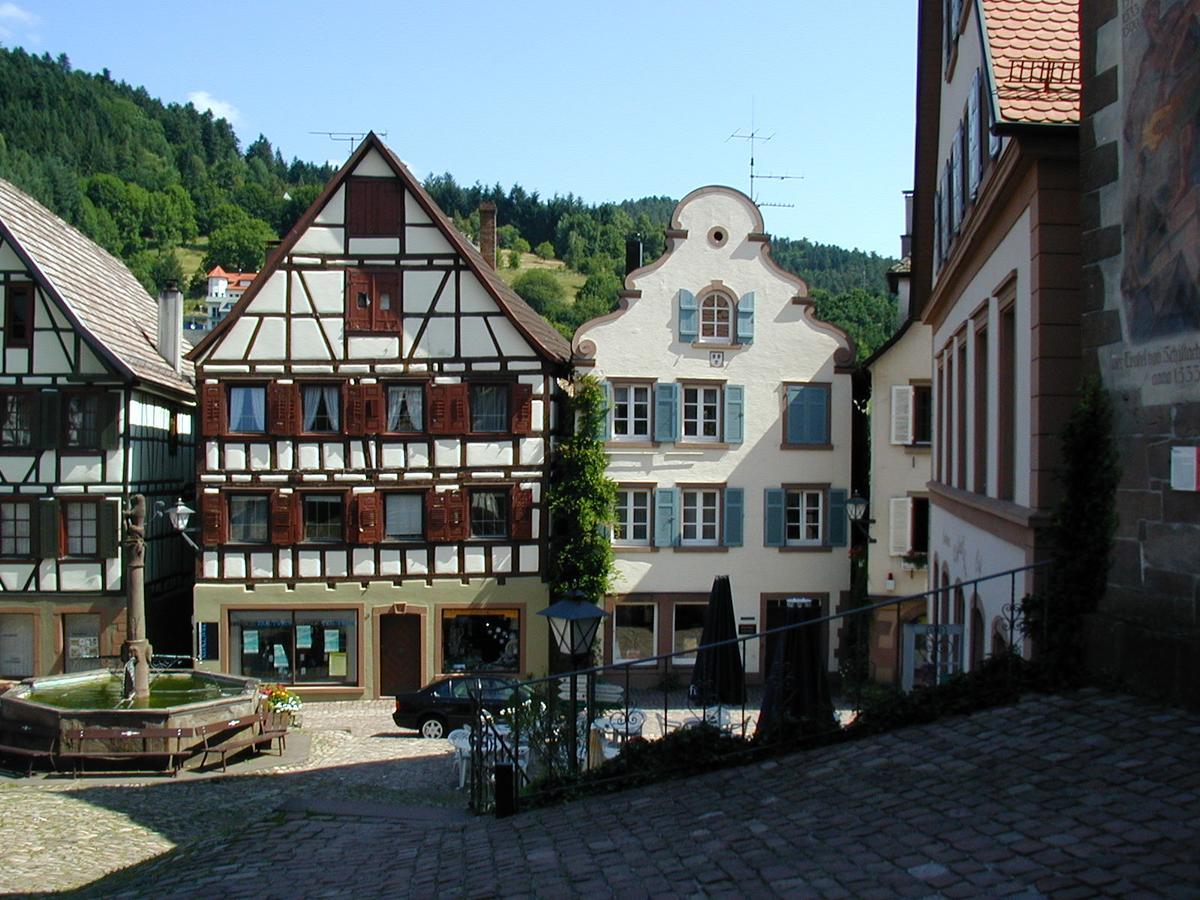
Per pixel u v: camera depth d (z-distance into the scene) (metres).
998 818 6.80
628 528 28.52
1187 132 8.00
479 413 27.06
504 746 11.45
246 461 26.78
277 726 20.05
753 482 28.64
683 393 28.59
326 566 26.83
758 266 28.61
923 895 5.80
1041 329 9.96
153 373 28.75
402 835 10.12
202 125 194.38
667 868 7.14
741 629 28.53
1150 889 5.38
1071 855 6.00
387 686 27.08
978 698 9.36
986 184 11.59
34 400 26.92
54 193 120.62
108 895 9.23
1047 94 9.97
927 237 19.52
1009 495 11.85
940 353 18.45
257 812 14.38
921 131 18.88
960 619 14.75
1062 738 8.15
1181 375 8.26
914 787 7.80
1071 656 9.36
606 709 15.55
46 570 26.97
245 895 8.51
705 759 9.77
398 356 26.78
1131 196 8.85
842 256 125.50
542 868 7.76
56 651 26.98
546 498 27.03
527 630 26.98
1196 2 7.84
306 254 26.75
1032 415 10.19
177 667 29.45
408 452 26.88
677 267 28.41
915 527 27.77
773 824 7.65
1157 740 7.71
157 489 29.17
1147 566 8.73
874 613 27.72
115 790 16.25
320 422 26.94
